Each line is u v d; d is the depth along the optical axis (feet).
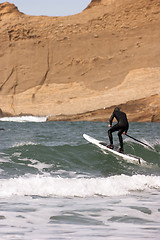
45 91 481.87
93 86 461.37
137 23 469.98
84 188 55.52
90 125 263.29
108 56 472.44
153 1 464.24
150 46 457.68
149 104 392.68
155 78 433.89
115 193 55.06
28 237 31.07
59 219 38.81
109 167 82.43
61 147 94.84
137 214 41.83
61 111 453.17
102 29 485.15
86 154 90.68
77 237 31.35
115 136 147.95
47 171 73.00
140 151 102.01
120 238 31.04
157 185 63.46
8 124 275.59
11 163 76.79
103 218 39.70
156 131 198.70
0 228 34.27
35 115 467.11
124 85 443.32
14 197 49.42
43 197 50.44
